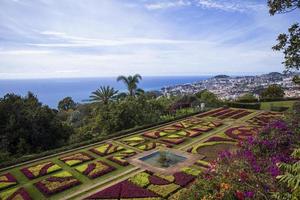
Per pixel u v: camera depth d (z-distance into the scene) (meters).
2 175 15.88
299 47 10.96
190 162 16.42
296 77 12.34
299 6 10.52
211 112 36.31
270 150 8.48
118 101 33.91
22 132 23.64
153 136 23.78
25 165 17.81
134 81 42.03
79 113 47.69
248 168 6.70
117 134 24.83
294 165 5.29
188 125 28.11
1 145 22.12
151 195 11.79
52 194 12.86
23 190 13.42
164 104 41.28
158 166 16.20
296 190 4.71
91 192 12.91
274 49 11.70
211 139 21.64
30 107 26.69
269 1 11.26
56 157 19.25
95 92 39.72
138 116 30.42
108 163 17.20
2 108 24.05
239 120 30.22
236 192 5.48
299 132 9.34
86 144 22.30
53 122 26.53
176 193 11.91
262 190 5.53
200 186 6.44
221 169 6.95
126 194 12.01
